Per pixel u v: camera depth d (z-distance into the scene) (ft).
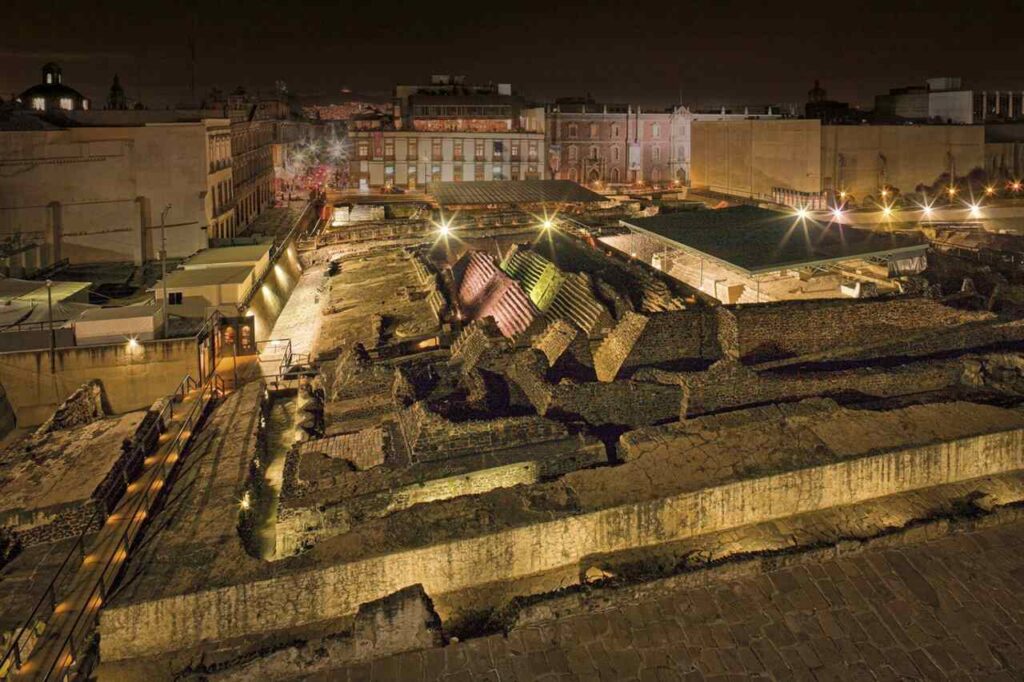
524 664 36.45
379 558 41.06
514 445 56.80
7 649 41.27
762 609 39.58
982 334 76.84
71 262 161.07
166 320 100.22
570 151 332.39
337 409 71.56
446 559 41.63
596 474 47.09
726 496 45.39
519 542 42.37
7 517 51.93
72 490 55.62
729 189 239.71
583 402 61.77
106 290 140.26
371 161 312.09
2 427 87.04
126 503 57.00
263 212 248.11
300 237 191.83
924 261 104.32
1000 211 194.29
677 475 46.57
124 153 161.38
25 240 153.07
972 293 85.76
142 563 44.55
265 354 111.34
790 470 46.55
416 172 313.73
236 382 98.53
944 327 77.30
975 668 35.91
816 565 42.34
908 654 36.76
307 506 52.95
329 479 55.11
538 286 100.89
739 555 42.42
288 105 417.49
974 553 42.96
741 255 96.53
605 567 42.60
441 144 312.50
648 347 72.54
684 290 93.76
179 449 67.41
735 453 48.67
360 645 36.73
